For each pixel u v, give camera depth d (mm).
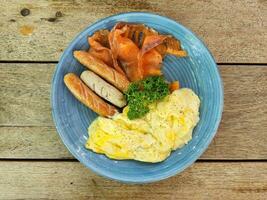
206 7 636
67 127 564
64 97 569
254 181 590
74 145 562
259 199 586
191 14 634
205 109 574
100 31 581
